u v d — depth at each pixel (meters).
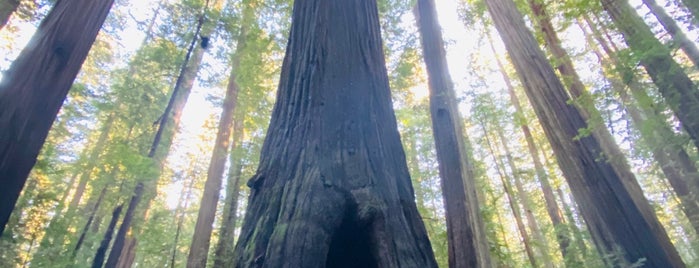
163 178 15.61
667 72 6.59
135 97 11.51
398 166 2.55
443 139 5.74
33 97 2.78
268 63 11.51
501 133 16.41
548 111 6.88
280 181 2.28
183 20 10.89
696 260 13.60
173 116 12.11
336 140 2.37
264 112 12.05
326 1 3.24
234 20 10.96
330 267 1.98
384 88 3.00
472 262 4.71
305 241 1.86
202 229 9.92
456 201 5.20
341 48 2.93
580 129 6.24
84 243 10.18
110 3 3.67
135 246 12.95
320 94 2.62
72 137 12.71
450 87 6.30
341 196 2.10
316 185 2.09
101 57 15.48
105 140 12.16
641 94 7.35
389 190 2.23
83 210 12.49
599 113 6.57
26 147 2.64
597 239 6.05
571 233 11.64
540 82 7.13
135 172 9.04
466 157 6.33
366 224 2.01
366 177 2.22
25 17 10.25
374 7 3.70
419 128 14.64
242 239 2.13
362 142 2.42
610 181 5.93
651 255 5.28
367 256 2.00
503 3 8.30
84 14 3.35
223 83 14.64
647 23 7.79
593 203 5.93
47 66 2.94
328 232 1.94
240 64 10.41
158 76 11.22
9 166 2.52
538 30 9.34
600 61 8.54
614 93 6.52
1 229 2.42
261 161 2.60
